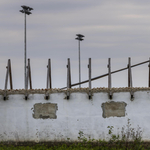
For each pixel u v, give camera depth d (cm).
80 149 4631
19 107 5188
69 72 5375
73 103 5175
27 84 5434
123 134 5072
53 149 4725
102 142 4981
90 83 5222
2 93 5191
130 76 5294
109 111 5150
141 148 4694
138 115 5134
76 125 5138
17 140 5131
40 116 5169
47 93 5162
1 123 5169
